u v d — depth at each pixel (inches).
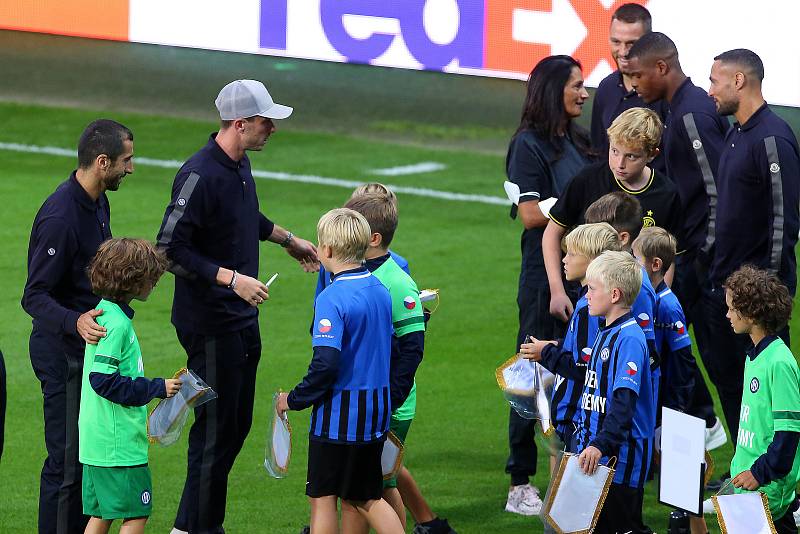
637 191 902.4
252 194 883.4
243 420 896.9
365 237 761.0
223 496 877.8
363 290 761.0
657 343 824.9
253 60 2664.9
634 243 826.2
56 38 2785.4
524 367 832.3
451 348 1327.5
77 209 803.4
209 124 2304.4
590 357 761.6
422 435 1095.6
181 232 840.9
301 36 2527.1
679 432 724.0
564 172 974.4
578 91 970.7
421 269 1594.5
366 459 771.4
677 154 993.5
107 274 752.3
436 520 875.4
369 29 2459.4
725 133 982.4
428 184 1999.3
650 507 955.3
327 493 771.4
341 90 2502.5
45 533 810.8
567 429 787.4
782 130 919.0
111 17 2691.9
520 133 978.7
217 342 861.2
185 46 2628.0
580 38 2235.5
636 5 1099.9
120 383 749.9
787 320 753.6
